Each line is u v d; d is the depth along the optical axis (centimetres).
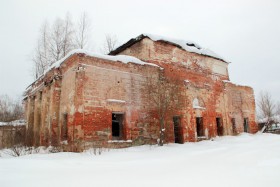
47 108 1830
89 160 1004
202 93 2109
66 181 605
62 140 1576
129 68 1662
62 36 3136
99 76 1515
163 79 1783
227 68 2527
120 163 916
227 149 1223
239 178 583
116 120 1630
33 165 859
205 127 2038
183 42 2109
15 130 2353
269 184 514
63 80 1666
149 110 1692
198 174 654
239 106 2489
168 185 544
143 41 1884
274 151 1016
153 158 1028
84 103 1421
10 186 560
